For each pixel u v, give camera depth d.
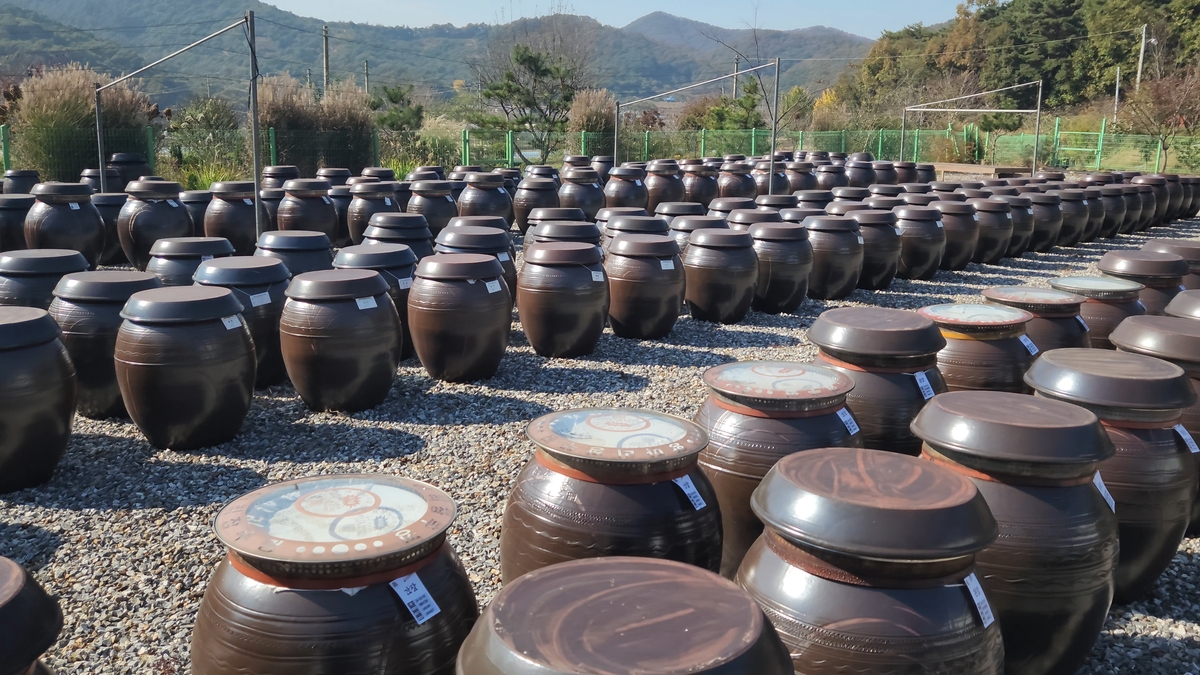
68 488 5.96
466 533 5.31
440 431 7.02
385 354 7.29
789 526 2.94
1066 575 3.56
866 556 2.78
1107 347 7.29
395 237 10.33
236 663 2.85
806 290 11.39
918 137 40.00
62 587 4.72
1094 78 55.41
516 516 3.70
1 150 22.83
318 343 7.03
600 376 8.52
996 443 3.55
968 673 2.83
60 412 5.93
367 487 3.31
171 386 6.25
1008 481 3.61
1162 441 4.37
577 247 8.94
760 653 2.24
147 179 14.19
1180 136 37.38
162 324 6.24
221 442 6.71
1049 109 57.12
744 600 2.46
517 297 9.57
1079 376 4.38
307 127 28.12
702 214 13.27
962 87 54.34
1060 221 16.78
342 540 2.88
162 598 4.64
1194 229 21.42
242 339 6.60
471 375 8.20
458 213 16.53
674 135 37.25
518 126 33.28
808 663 2.87
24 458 5.80
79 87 23.34
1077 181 21.39
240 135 27.81
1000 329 5.80
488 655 2.23
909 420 4.96
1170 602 4.80
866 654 2.80
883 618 2.81
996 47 60.69
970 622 2.87
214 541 5.25
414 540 2.90
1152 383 4.27
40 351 5.80
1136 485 4.32
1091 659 4.22
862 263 12.41
